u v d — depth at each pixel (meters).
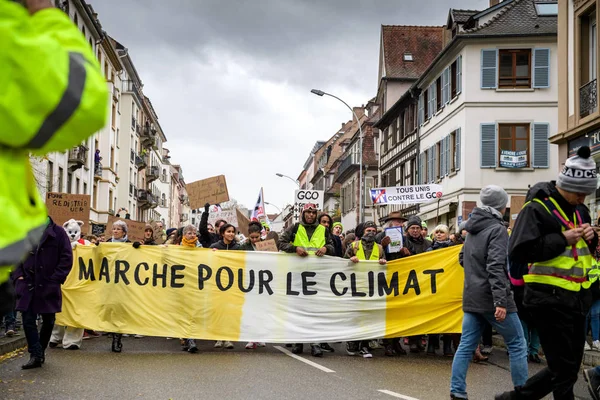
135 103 62.50
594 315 9.73
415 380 7.79
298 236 10.46
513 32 29.22
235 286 10.33
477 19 31.42
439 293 10.14
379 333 10.13
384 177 47.50
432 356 10.17
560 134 19.00
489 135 29.36
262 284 10.34
